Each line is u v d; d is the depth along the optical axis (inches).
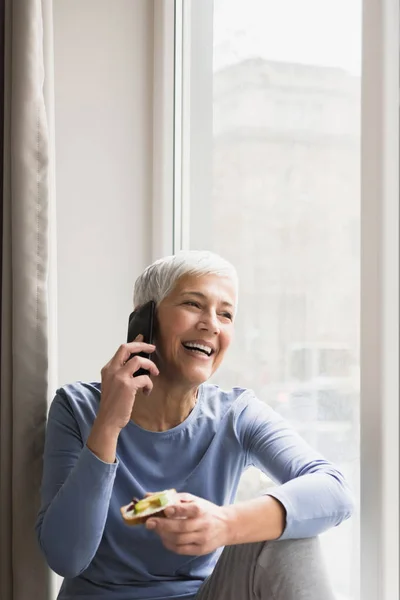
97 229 85.0
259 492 72.5
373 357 55.8
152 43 86.4
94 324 84.8
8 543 68.8
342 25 62.2
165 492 50.3
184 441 61.1
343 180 61.8
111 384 55.0
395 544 54.9
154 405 60.7
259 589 51.8
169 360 59.2
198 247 83.4
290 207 68.1
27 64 67.7
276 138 70.1
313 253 65.2
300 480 53.7
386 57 55.5
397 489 54.8
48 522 55.5
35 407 68.3
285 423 61.9
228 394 65.1
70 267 84.1
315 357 64.9
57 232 83.8
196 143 83.4
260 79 72.6
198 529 48.5
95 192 85.0
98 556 59.6
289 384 68.1
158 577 59.5
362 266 56.9
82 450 55.0
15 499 67.9
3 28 71.5
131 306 85.9
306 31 66.4
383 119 55.4
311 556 52.1
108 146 85.4
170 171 86.0
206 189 81.6
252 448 61.4
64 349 83.9
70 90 84.3
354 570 61.1
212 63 80.6
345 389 61.4
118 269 85.7
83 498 54.0
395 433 54.9
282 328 69.1
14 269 68.1
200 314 58.8
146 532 59.1
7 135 69.5
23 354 67.9
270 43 71.2
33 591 68.0
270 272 70.9
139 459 60.2
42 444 68.7
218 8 79.5
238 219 76.1
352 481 61.0
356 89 60.6
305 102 66.4
